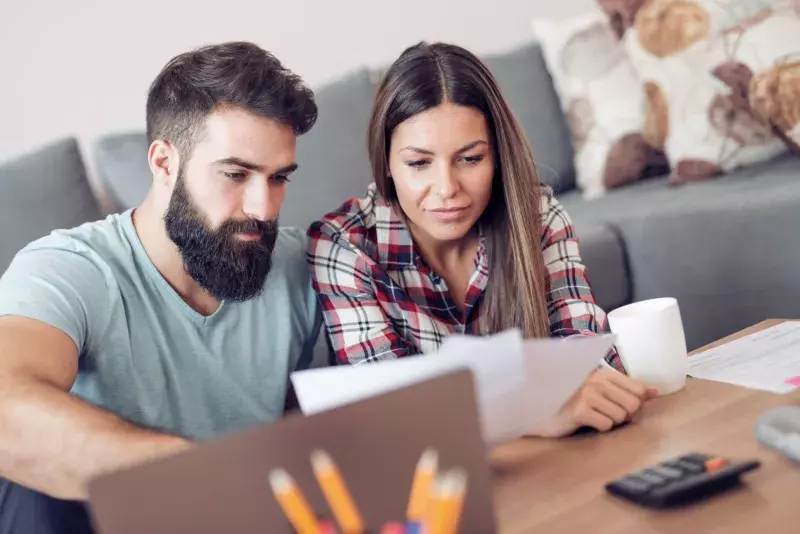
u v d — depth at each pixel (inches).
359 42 106.6
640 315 40.9
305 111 47.8
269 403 53.1
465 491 23.8
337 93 93.8
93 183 90.7
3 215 75.7
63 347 42.9
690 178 97.0
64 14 89.7
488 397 31.8
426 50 50.8
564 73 105.8
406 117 49.2
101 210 82.3
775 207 80.4
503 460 35.1
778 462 30.7
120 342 47.8
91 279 47.1
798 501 27.5
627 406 37.7
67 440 32.1
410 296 54.4
